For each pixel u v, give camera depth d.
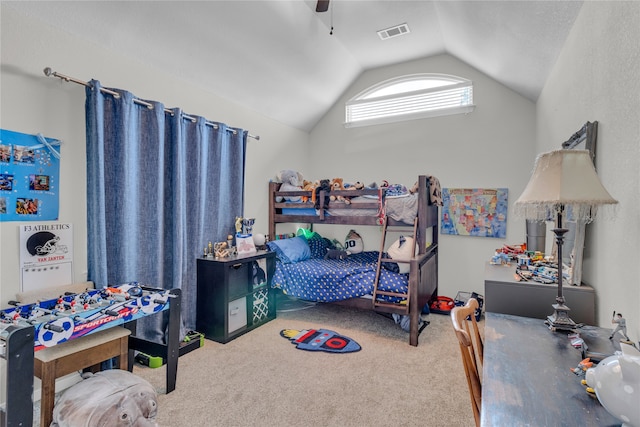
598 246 1.79
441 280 4.30
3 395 1.97
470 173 4.17
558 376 1.11
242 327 3.25
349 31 3.64
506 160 3.99
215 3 2.63
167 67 2.94
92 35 2.40
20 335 1.49
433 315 3.81
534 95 3.69
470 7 2.71
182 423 1.89
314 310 3.98
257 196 4.11
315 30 3.46
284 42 3.37
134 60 2.73
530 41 2.70
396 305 3.09
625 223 1.48
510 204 3.97
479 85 4.12
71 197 2.35
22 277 2.10
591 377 0.93
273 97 4.05
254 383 2.32
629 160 1.44
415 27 3.60
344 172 4.94
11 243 2.06
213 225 3.40
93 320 1.83
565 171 1.45
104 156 2.44
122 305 1.98
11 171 2.05
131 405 1.63
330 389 2.25
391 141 4.62
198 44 2.90
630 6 1.43
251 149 4.02
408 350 2.87
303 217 3.98
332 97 4.77
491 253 4.07
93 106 2.32
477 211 4.11
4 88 2.01
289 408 2.04
